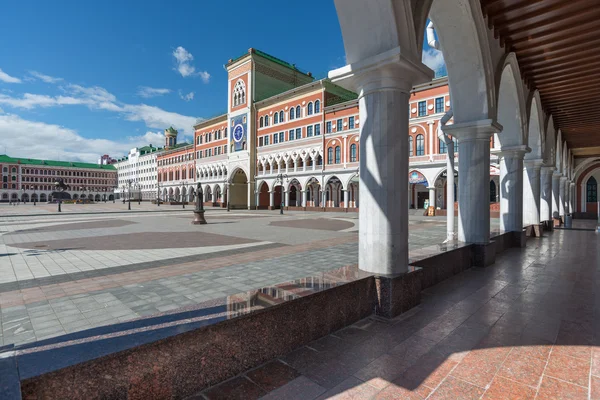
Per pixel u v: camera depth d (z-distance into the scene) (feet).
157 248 30.60
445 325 11.74
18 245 32.76
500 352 9.69
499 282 18.01
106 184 354.13
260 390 7.64
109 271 20.90
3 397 4.76
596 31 22.66
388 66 12.13
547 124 42.93
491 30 22.06
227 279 18.72
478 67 20.90
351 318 11.74
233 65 147.64
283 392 7.60
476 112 21.83
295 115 124.47
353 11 12.61
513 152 31.89
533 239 38.37
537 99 35.01
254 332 8.62
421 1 13.41
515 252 28.66
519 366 8.87
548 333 11.05
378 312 12.60
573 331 11.21
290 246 31.83
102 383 5.98
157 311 13.48
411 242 34.83
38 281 18.43
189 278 18.98
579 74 30.48
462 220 23.21
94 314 13.12
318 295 10.46
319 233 43.78
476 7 19.11
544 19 21.90
